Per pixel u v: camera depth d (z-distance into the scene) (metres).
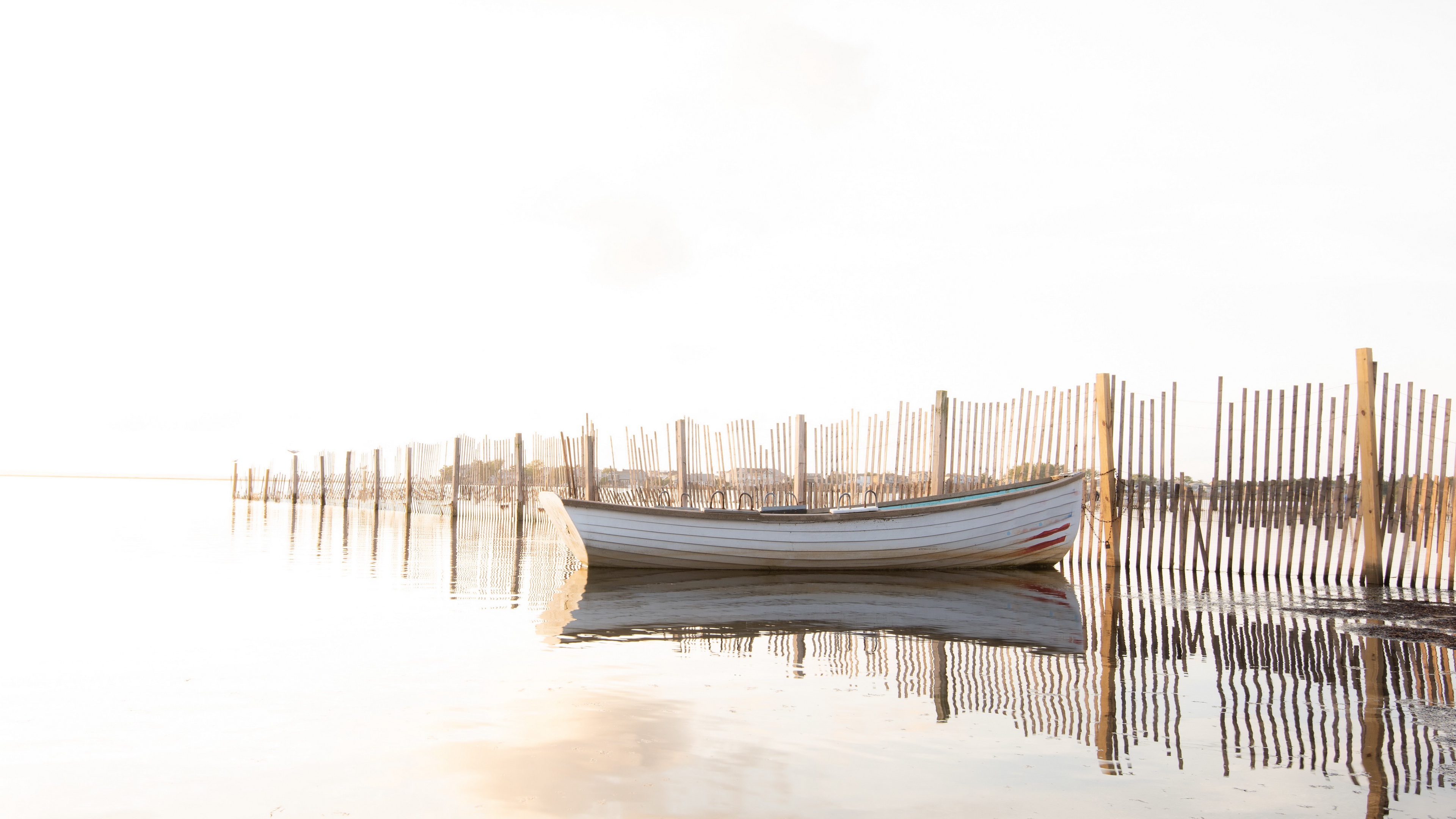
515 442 23.31
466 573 12.76
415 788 3.86
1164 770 4.14
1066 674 6.12
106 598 9.85
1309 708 5.23
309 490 41.34
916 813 3.60
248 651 6.85
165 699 5.36
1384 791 3.87
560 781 3.94
